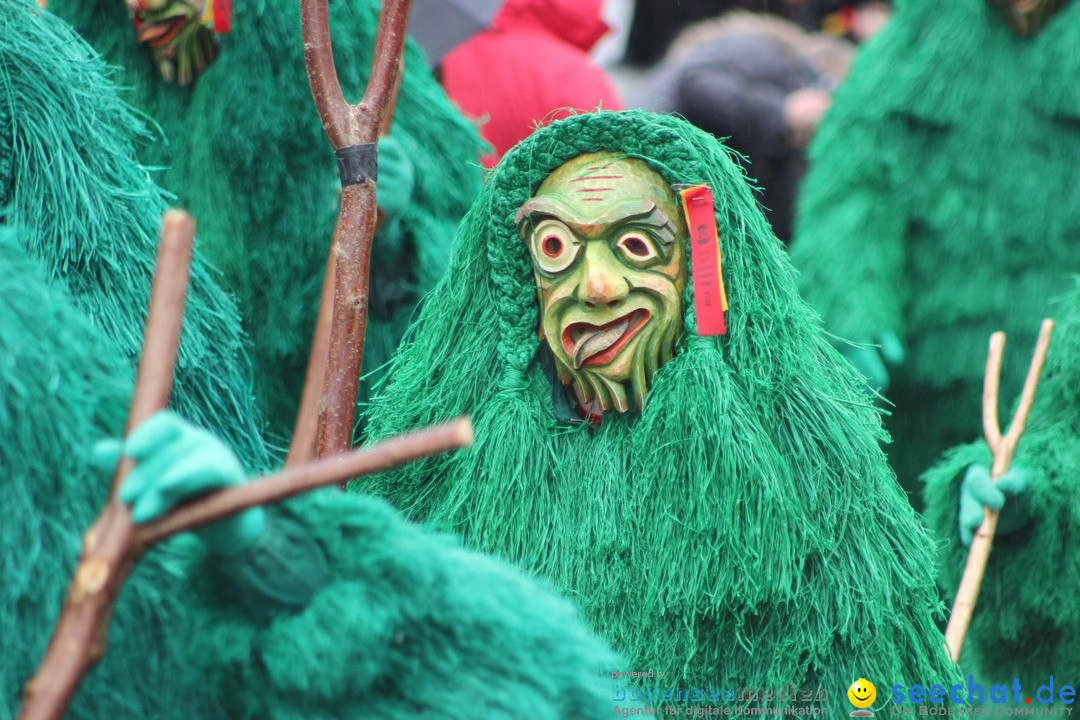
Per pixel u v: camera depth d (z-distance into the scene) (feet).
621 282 14.97
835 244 26.78
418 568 10.11
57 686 8.64
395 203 20.98
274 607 9.82
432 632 10.39
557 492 15.55
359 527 10.17
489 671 10.57
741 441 14.70
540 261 15.34
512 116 26.55
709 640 14.92
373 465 8.82
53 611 9.88
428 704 10.26
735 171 15.49
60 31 13.56
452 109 23.39
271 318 21.62
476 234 16.14
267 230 21.68
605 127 15.35
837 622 14.74
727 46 30.83
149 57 22.48
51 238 12.61
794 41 31.94
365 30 22.02
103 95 13.74
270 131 21.36
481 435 15.78
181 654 10.37
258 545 9.70
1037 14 26.18
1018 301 26.23
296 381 22.03
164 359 9.25
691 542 14.83
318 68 14.02
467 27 26.14
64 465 10.07
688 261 15.21
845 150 27.37
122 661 10.25
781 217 30.78
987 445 20.51
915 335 26.94
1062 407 19.94
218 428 13.79
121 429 10.59
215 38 22.20
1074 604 19.30
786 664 14.78
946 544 20.51
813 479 14.93
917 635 15.42
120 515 8.89
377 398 17.11
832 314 26.43
